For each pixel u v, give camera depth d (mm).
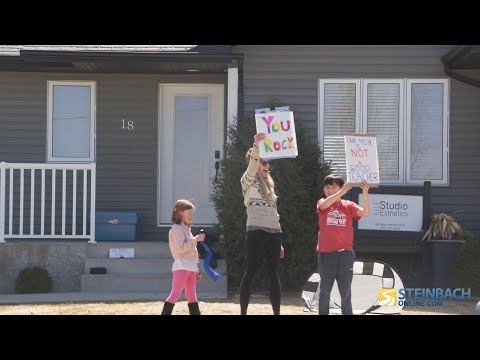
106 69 12500
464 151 12406
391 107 12469
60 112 12977
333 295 9586
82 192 12844
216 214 12227
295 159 11398
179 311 9375
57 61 11797
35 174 12836
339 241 7918
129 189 12953
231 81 11891
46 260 11578
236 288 11398
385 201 11906
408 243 11867
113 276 11297
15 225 12766
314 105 12430
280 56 12406
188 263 8273
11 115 12898
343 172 12359
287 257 11047
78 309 9516
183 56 11680
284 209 10961
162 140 13133
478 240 11125
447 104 12430
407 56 12438
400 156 12430
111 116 12969
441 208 12383
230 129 11773
